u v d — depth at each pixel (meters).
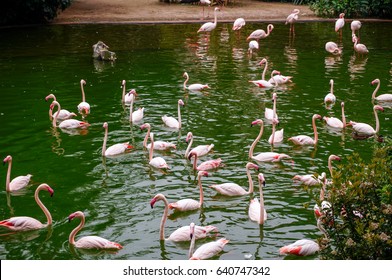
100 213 9.40
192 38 24.12
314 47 22.59
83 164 11.36
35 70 18.34
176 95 15.93
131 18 28.12
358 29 23.98
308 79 17.69
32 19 26.56
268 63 19.80
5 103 15.05
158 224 9.09
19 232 8.89
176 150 12.13
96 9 30.34
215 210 9.55
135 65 19.22
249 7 32.59
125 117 14.22
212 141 12.56
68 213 9.42
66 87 16.59
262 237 8.66
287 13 30.84
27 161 11.51
